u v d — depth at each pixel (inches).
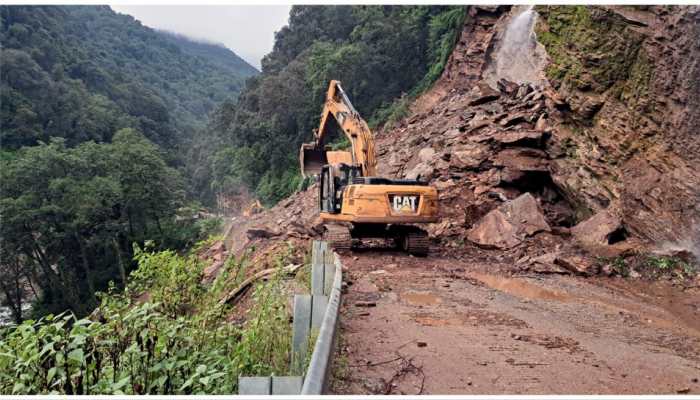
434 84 1418.6
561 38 587.2
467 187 722.2
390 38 1870.1
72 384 185.3
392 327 264.5
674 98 453.1
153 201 1943.9
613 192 536.4
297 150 2095.2
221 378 198.4
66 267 1833.2
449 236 614.5
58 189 1742.1
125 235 1910.7
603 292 384.8
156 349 194.9
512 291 376.2
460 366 206.7
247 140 2299.5
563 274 448.5
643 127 492.7
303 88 2172.7
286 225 952.3
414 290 364.2
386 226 559.2
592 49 536.7
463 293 360.2
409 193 493.0
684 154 449.7
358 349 225.8
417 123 1181.7
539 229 544.1
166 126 4955.7
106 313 211.0
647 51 476.4
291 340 214.1
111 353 195.5
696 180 438.0
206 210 2861.7
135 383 189.3
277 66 3100.4
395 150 1087.0
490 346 236.4
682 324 301.4
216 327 260.2
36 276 1807.3
